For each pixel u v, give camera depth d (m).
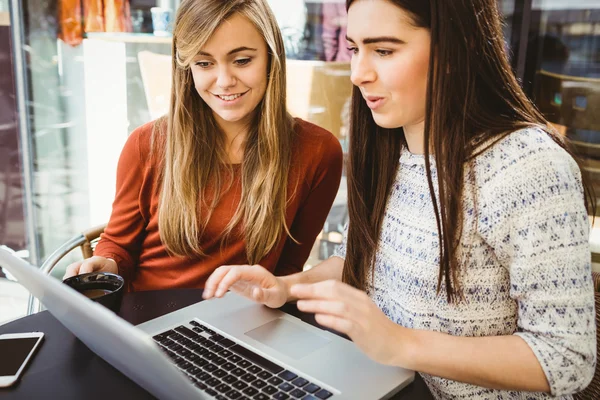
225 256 1.34
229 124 1.34
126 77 2.67
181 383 0.60
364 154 1.01
